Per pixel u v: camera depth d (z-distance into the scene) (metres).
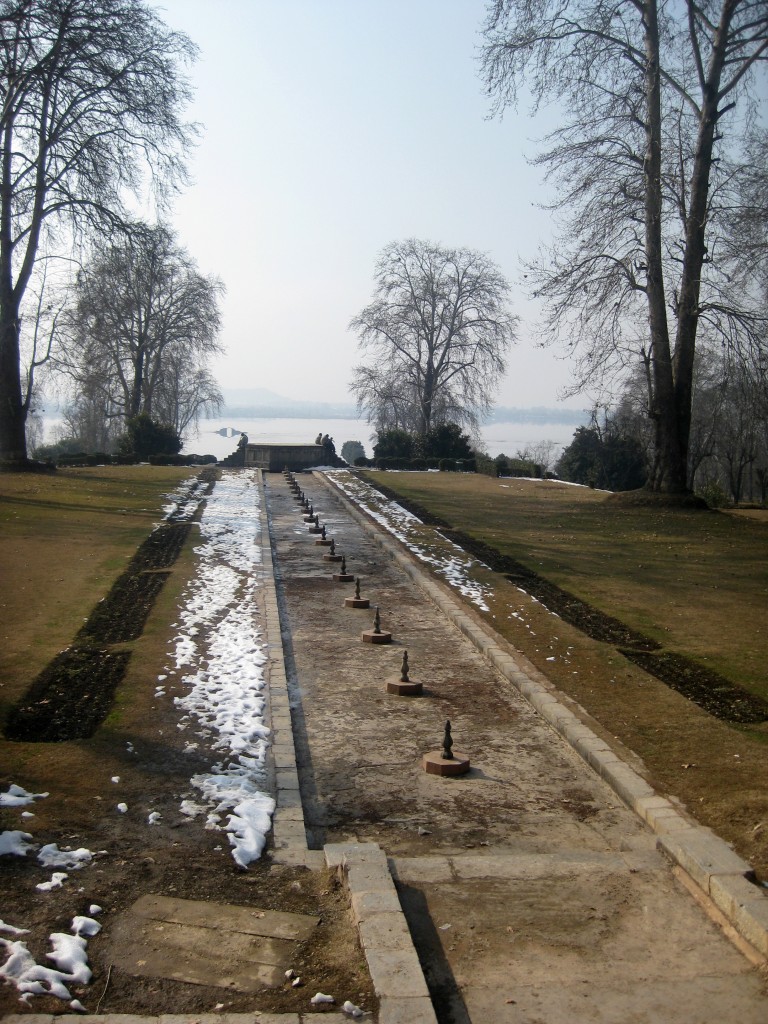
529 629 13.73
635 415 52.59
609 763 8.47
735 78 25.53
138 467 39.75
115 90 29.16
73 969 4.81
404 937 5.17
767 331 25.45
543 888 6.11
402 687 11.11
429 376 56.19
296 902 5.75
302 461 44.50
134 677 10.60
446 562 19.25
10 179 29.86
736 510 31.00
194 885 5.91
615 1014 4.69
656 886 6.16
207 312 53.78
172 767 8.07
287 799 7.57
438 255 54.59
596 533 23.84
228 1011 4.53
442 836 7.32
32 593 14.49
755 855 6.37
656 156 26.30
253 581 16.70
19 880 5.76
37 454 67.31
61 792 7.29
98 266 36.91
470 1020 4.63
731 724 9.59
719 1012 4.72
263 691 10.55
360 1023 4.46
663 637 13.34
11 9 26.02
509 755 9.17
